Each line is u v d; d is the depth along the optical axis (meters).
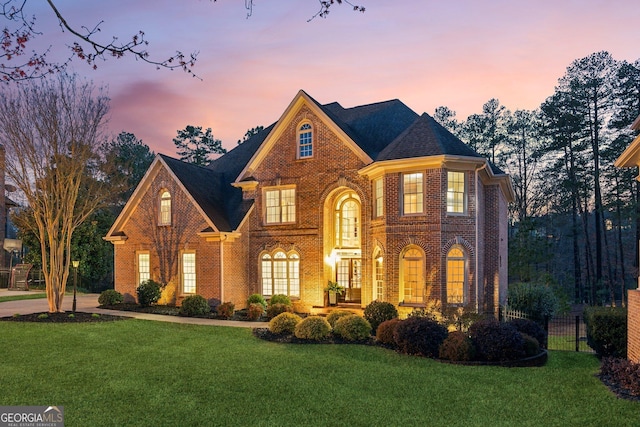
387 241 20.27
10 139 19.98
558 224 48.19
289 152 24.47
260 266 25.06
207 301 23.64
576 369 12.08
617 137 39.25
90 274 39.41
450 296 19.61
